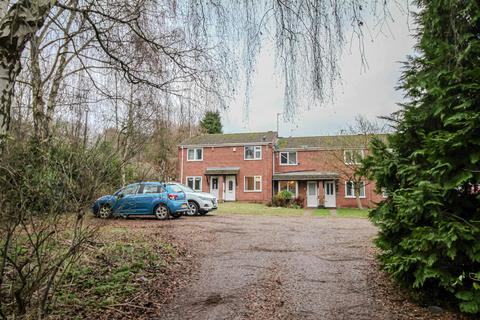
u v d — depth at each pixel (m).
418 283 4.14
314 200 26.11
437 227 4.05
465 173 3.86
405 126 4.89
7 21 2.64
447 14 3.78
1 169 2.51
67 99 5.30
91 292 4.19
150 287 4.69
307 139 28.92
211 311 3.99
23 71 4.23
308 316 3.87
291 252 7.23
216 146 27.97
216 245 7.91
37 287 2.79
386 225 4.71
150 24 4.99
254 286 4.94
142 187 12.28
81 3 4.63
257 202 26.48
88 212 3.29
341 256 6.85
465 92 4.10
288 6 3.59
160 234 8.48
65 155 2.97
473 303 3.65
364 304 4.23
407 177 4.74
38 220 2.72
